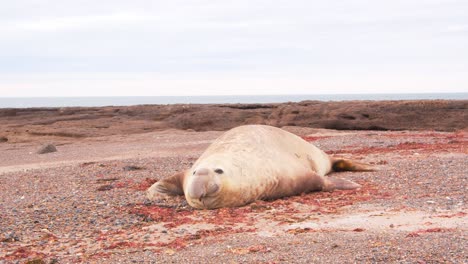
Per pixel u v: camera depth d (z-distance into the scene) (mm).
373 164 16047
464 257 6297
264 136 12883
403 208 9648
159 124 41594
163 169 17438
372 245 7062
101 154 25359
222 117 41188
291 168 12172
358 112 38062
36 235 8984
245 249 7355
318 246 7246
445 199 10250
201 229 8984
